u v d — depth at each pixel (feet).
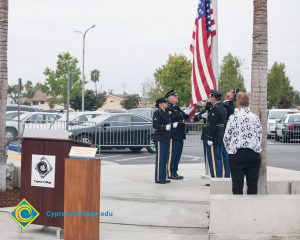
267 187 28.09
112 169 47.62
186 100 188.96
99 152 64.03
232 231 23.40
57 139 24.08
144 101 268.82
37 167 24.66
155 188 36.60
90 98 205.98
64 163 23.91
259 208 23.39
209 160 37.14
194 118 40.16
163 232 25.66
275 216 23.40
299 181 28.30
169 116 39.63
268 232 23.39
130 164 53.57
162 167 38.78
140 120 67.05
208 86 39.75
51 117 75.46
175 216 28.84
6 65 31.53
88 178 22.76
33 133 24.81
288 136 87.15
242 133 24.88
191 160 59.31
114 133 64.69
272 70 216.13
